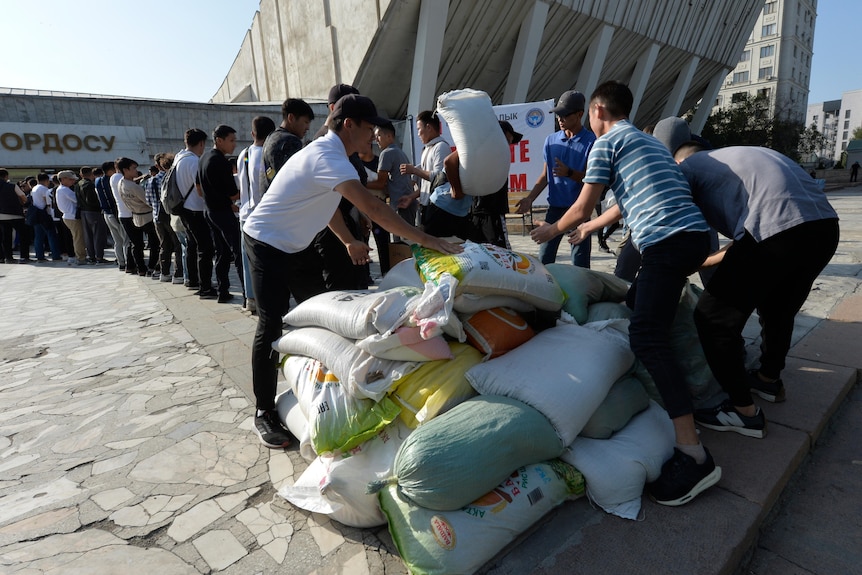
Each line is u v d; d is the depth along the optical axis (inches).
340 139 97.0
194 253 257.4
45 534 77.1
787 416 99.0
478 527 65.0
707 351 90.3
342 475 72.9
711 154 91.7
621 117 88.0
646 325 79.5
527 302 94.4
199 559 70.9
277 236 97.5
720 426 94.6
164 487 88.3
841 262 234.4
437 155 162.9
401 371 78.9
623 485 74.5
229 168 193.2
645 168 81.0
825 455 93.5
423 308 76.9
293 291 117.5
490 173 112.2
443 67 668.7
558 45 711.7
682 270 78.9
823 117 4301.2
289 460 94.7
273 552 71.8
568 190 150.0
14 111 523.8
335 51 672.4
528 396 75.2
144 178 319.3
